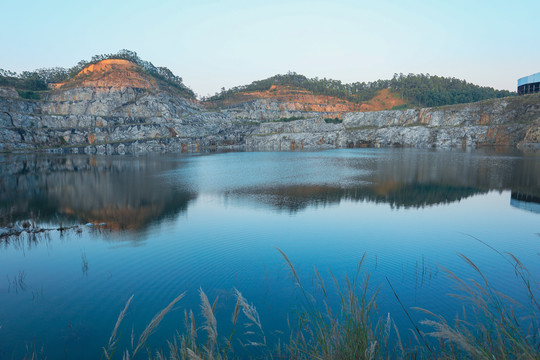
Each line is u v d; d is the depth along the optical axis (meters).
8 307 10.99
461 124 151.62
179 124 173.00
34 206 30.48
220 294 11.40
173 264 14.59
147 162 87.69
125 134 162.62
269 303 10.46
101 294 11.80
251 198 32.69
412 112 166.88
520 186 37.53
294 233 19.67
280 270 13.55
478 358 3.39
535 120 124.62
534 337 4.00
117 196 35.34
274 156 103.25
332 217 23.98
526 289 10.53
